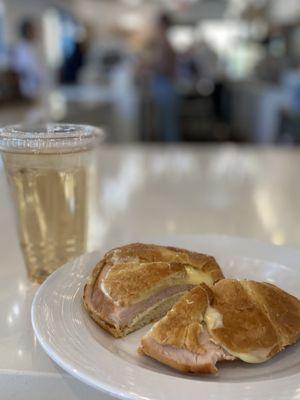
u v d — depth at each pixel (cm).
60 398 20
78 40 228
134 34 291
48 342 19
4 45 155
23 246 29
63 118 150
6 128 28
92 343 19
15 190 27
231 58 343
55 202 27
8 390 20
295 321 21
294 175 59
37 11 178
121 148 77
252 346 19
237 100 272
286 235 38
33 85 156
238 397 16
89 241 35
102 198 49
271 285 23
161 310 23
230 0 301
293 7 191
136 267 24
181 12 310
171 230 39
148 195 50
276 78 220
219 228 39
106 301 22
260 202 48
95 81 219
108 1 247
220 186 54
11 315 24
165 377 17
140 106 183
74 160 27
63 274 25
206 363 18
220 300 21
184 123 259
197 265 25
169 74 182
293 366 20
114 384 17
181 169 62
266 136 204
